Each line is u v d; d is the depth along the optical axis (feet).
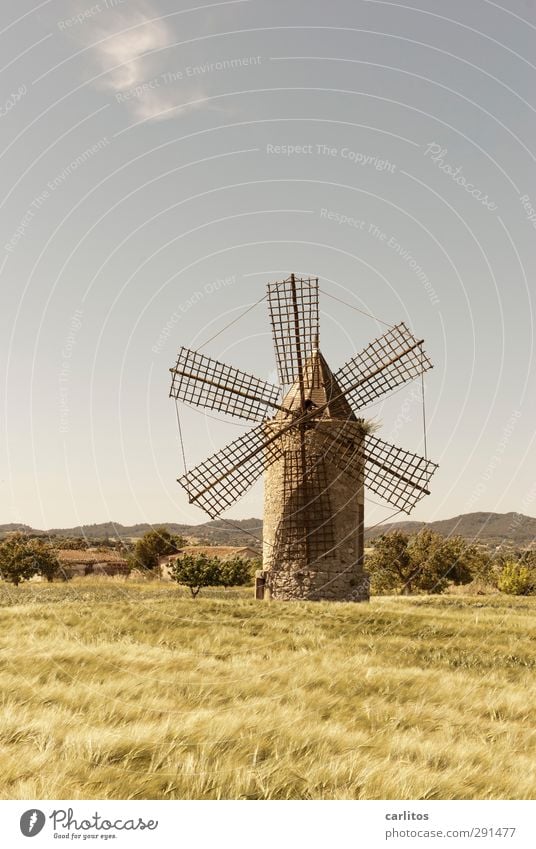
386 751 27.32
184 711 31.04
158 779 23.56
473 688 39.40
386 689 38.47
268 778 24.16
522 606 92.22
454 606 86.12
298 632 58.90
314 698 35.27
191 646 51.08
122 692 34.12
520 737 30.94
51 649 43.75
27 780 22.99
